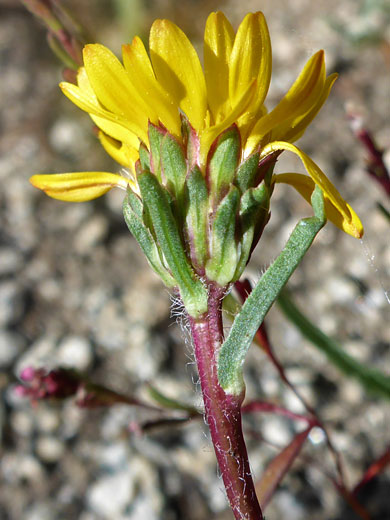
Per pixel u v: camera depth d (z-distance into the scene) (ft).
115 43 0.50
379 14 0.46
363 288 0.35
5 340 0.36
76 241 0.40
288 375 0.33
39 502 0.31
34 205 0.42
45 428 0.33
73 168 0.43
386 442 0.31
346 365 0.24
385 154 0.28
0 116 0.47
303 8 0.51
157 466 0.31
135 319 0.36
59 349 0.35
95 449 0.32
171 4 0.51
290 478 0.30
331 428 0.31
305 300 0.36
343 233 0.37
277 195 0.40
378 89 0.43
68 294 0.38
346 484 0.27
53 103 0.47
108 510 0.30
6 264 0.39
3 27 0.54
